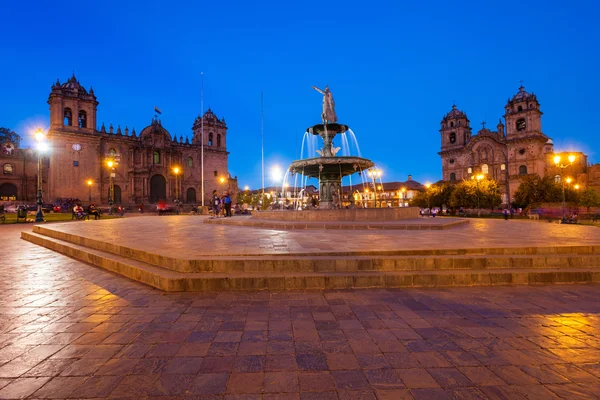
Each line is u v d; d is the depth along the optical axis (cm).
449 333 362
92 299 486
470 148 6669
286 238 859
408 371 283
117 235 976
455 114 7112
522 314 421
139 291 529
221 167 6781
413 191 7712
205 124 6594
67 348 327
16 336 355
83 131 5066
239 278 530
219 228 1245
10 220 2444
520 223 1532
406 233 976
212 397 246
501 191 6225
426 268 597
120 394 250
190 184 6281
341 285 541
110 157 4988
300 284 536
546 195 4381
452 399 243
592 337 352
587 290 534
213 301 475
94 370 285
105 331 369
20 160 5694
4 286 559
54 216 3094
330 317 410
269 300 479
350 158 1488
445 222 1223
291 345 333
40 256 863
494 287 550
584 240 784
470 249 654
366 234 949
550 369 286
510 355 311
